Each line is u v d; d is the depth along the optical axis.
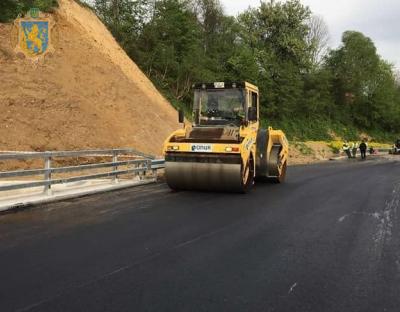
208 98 12.86
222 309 4.28
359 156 39.97
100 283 4.91
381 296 4.71
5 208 8.79
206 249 6.36
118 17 31.25
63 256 5.86
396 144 45.59
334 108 58.88
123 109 19.69
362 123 61.84
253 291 4.78
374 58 63.22
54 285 4.82
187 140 11.72
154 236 7.01
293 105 48.94
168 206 9.73
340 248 6.58
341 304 4.47
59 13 20.42
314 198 11.41
